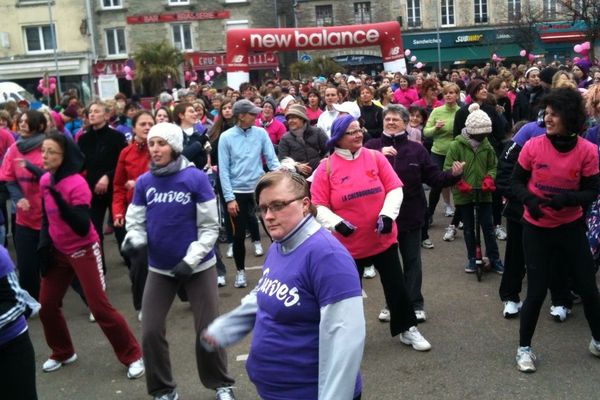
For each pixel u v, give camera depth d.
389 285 5.00
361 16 38.66
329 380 2.50
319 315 2.60
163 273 4.36
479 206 6.88
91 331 6.09
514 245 5.64
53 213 4.76
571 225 4.54
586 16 24.59
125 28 35.22
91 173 7.10
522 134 5.44
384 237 4.87
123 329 4.97
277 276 2.66
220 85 35.38
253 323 2.93
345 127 4.74
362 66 38.25
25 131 6.27
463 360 4.91
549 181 4.48
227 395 4.39
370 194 4.78
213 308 4.41
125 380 4.98
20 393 3.41
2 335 3.31
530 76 8.95
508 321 5.64
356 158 4.83
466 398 4.33
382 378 4.70
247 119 6.91
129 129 10.55
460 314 5.88
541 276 4.60
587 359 4.82
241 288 7.09
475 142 6.69
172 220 4.29
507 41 38.09
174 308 6.59
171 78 30.39
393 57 21.83
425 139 10.29
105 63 34.38
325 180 4.82
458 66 38.97
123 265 8.38
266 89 17.97
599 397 4.24
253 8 35.75
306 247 2.61
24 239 6.16
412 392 4.46
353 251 4.84
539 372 4.64
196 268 4.37
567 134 4.40
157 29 35.38
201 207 4.30
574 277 4.63
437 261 7.59
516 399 4.28
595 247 5.25
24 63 33.84
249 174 6.95
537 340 5.21
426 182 5.56
